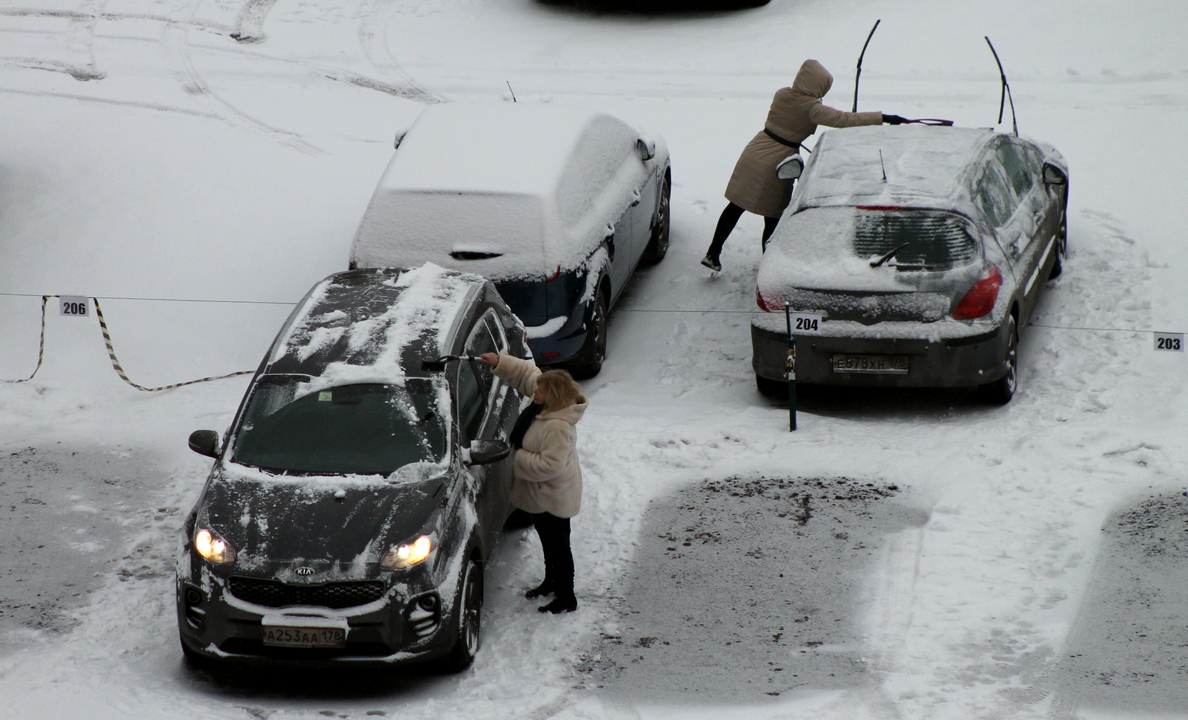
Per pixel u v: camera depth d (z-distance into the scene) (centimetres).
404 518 1731
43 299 3161
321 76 5119
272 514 1739
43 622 1936
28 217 3775
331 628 1642
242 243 3653
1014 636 1778
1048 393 2677
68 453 2686
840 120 3139
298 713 1645
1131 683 1622
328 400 1925
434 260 2761
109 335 3262
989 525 2133
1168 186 3578
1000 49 5119
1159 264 3111
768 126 3269
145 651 1850
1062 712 1559
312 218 3778
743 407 2797
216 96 4797
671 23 5959
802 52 5322
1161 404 2553
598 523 2270
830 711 1602
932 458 2433
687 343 3144
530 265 2730
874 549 2106
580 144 3052
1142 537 2048
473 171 2880
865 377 2575
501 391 2191
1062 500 2194
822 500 2311
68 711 1636
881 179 2739
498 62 5388
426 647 1691
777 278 2650
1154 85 4519
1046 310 3014
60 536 2272
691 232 3747
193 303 3400
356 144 4350
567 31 5875
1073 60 4878
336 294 2220
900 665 1722
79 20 5706
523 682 1731
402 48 5581
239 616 1661
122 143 4222
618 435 2620
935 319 2519
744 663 1759
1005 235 2683
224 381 3091
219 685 1747
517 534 2252
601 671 1756
